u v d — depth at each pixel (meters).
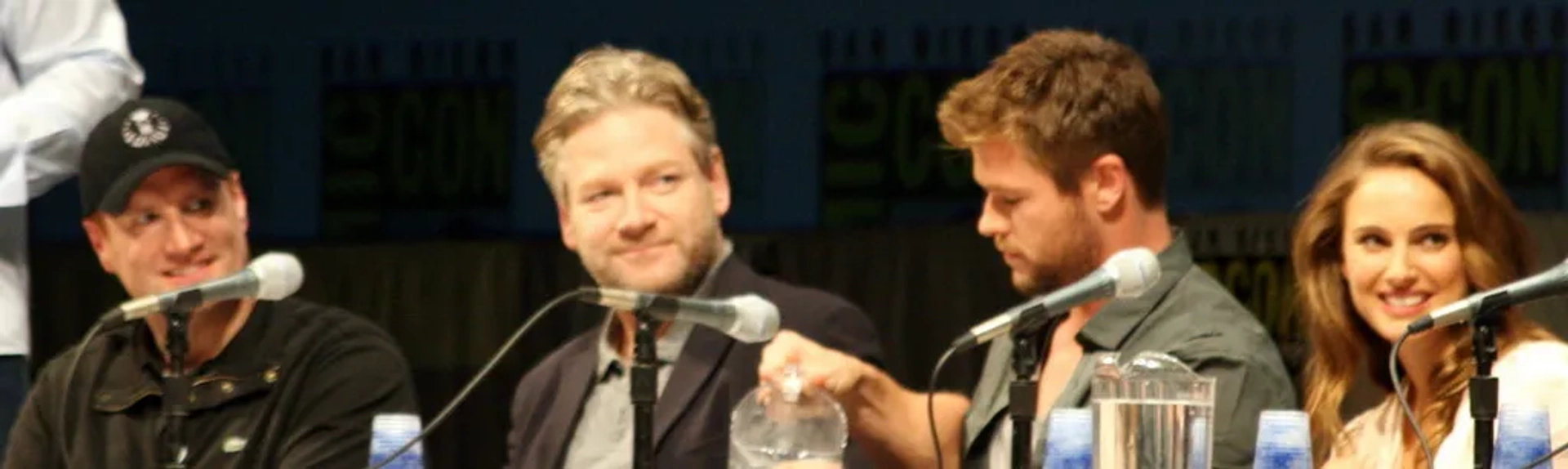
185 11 22.14
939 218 20.41
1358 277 10.44
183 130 11.80
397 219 21.84
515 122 21.53
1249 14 19.67
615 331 11.28
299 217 22.03
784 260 19.89
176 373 9.92
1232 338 10.66
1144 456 9.48
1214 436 10.36
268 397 11.73
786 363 10.26
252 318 11.87
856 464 10.70
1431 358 10.42
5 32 13.60
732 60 20.95
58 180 13.45
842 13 20.70
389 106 21.86
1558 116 18.80
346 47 21.94
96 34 13.81
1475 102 19.06
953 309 19.25
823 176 20.72
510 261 20.70
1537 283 8.77
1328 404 10.86
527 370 20.56
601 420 11.18
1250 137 19.67
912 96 20.52
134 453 11.65
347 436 11.78
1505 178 18.98
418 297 20.95
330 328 12.05
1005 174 10.92
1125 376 9.61
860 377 10.47
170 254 11.74
